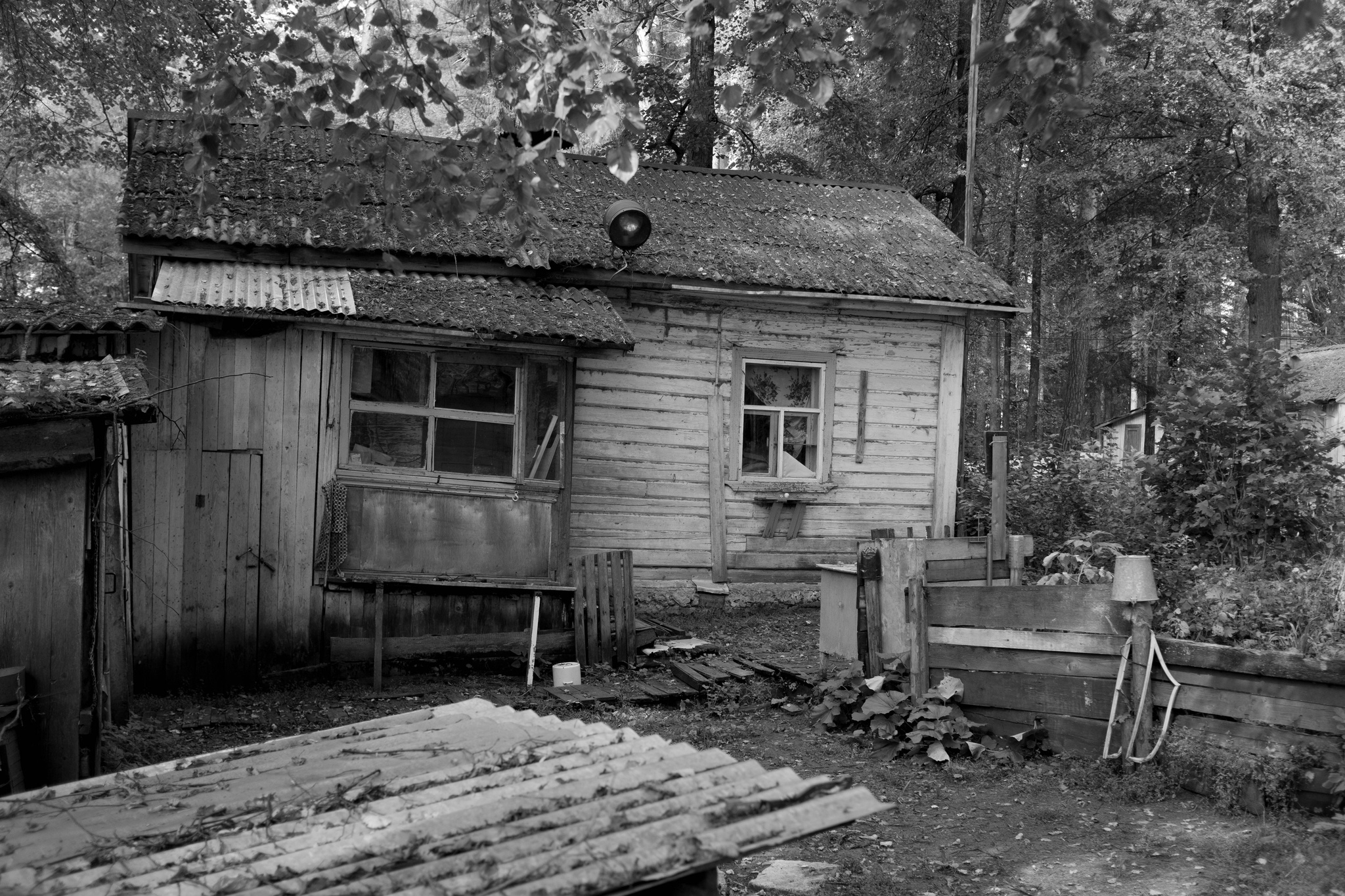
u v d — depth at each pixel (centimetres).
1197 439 991
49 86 1770
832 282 1312
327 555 996
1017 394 3616
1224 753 618
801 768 748
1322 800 576
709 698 945
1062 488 1334
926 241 1510
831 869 565
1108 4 479
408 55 585
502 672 1064
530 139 559
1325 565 759
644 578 1302
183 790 351
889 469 1406
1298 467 949
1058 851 571
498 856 271
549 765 351
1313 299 3553
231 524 979
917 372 1419
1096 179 2278
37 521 588
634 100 514
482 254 1153
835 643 958
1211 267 2175
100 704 644
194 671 965
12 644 580
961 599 790
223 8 1675
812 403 1393
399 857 275
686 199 1477
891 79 573
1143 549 1003
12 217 1919
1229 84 2012
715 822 290
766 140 2555
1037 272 2766
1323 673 583
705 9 565
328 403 1007
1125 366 3039
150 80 1697
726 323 1334
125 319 723
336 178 628
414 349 1041
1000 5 2094
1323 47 1903
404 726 438
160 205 1092
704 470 1327
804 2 646
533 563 1074
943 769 729
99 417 600
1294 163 1966
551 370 1091
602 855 268
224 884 262
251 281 1030
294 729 853
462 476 1055
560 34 571
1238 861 531
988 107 517
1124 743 678
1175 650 659
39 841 303
